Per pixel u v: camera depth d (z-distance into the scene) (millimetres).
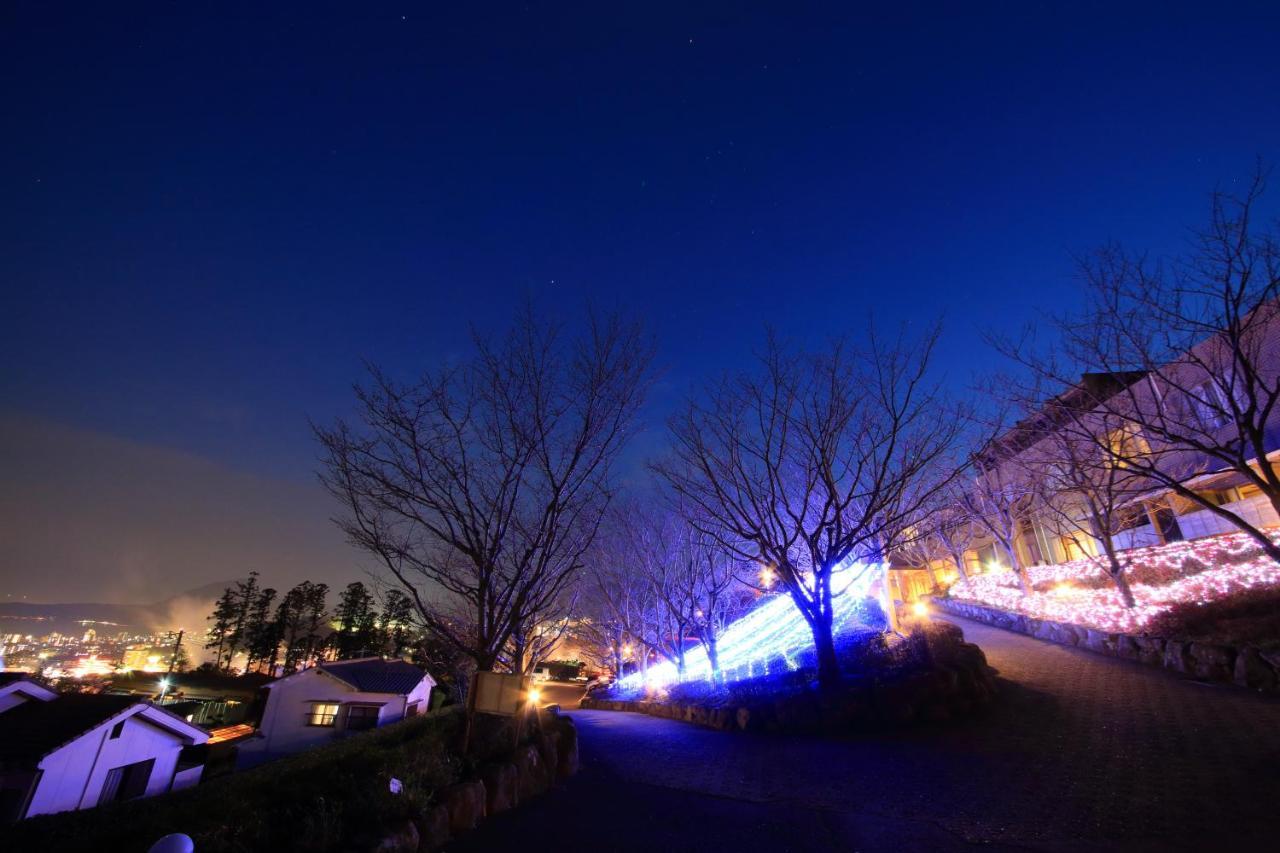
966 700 12828
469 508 10266
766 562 16281
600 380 11305
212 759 26969
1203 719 10086
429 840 6559
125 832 5797
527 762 9039
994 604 24562
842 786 9219
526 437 10812
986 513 25688
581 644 30703
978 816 7449
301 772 7719
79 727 16469
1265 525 20391
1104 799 7457
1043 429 18359
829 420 15781
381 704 28359
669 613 23625
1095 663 15219
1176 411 16594
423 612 9945
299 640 54500
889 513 16203
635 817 8195
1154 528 24688
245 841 5539
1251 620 13273
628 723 17969
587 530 12812
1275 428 18734
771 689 15883
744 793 9297
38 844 6082
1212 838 6133
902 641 15656
